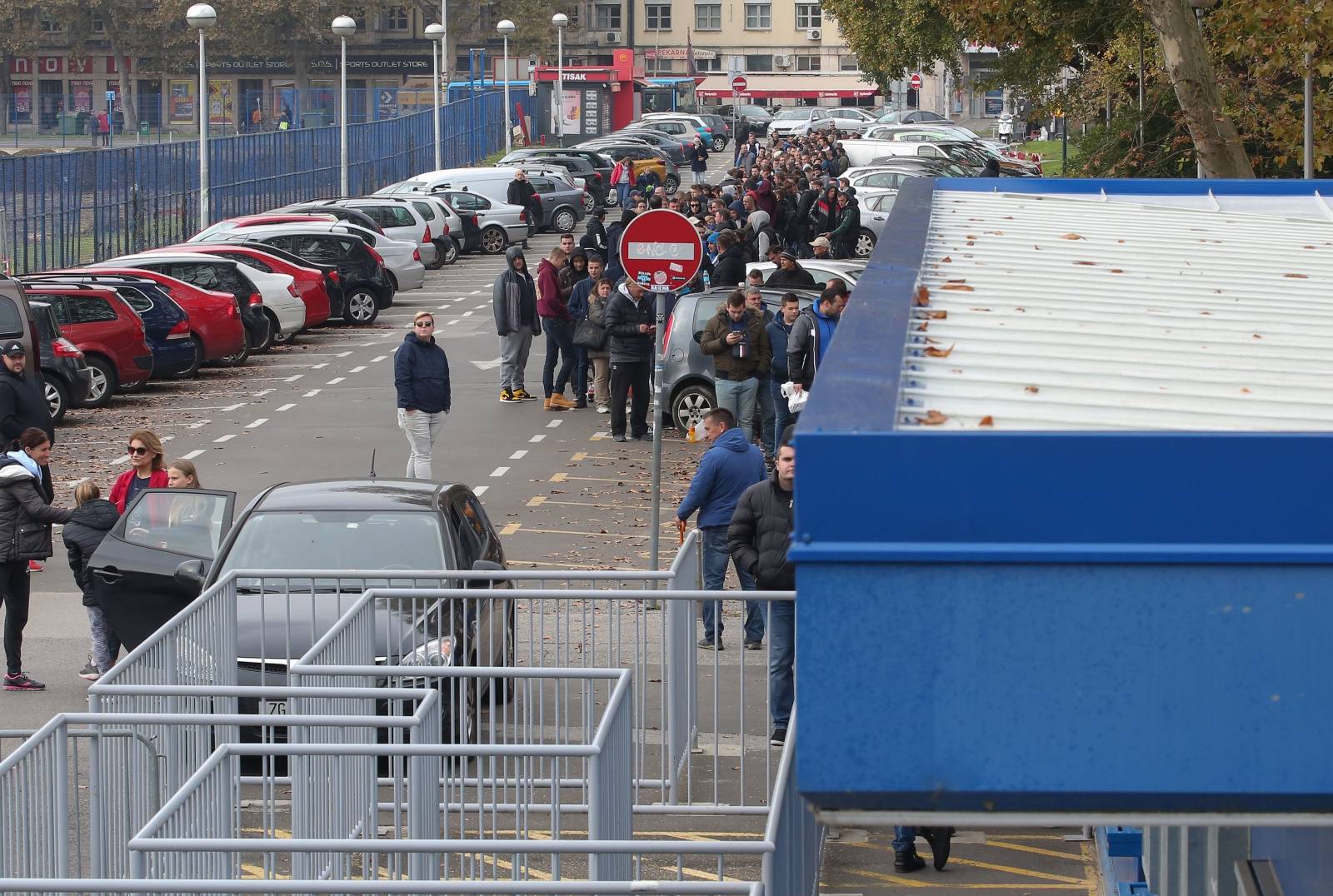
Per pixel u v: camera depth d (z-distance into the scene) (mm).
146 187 127188
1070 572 10062
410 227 125000
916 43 140375
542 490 55844
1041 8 82188
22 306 66000
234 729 26234
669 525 51031
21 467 34969
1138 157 87188
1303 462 9961
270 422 69812
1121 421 11438
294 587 31672
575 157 169000
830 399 11219
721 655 35031
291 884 14688
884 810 10352
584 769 25469
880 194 122562
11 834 19688
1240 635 10047
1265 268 18688
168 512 35656
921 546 10078
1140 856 22953
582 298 69938
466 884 14555
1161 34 61000
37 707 34438
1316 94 60750
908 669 10164
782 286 64750
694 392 63719
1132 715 10117
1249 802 10172
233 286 88688
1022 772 10156
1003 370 13109
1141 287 17172
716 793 27172
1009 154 193875
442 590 26703
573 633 33219
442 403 50938
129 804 22938
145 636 34844
